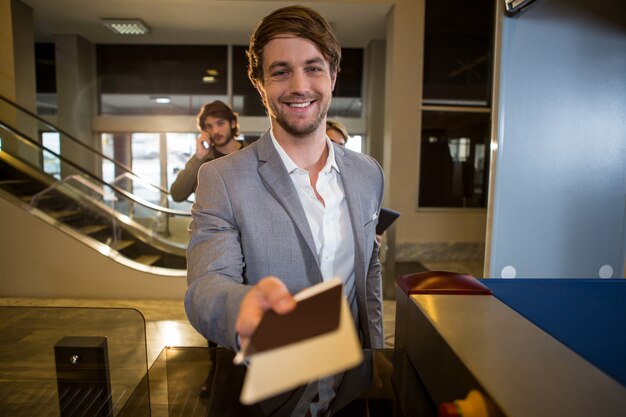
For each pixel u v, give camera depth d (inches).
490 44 246.7
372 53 294.2
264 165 40.2
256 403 33.9
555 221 54.8
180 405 35.5
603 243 55.7
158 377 37.3
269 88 36.9
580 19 52.5
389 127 246.8
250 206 38.4
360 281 42.8
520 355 22.7
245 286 28.7
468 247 256.2
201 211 38.2
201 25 274.1
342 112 317.4
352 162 46.8
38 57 306.8
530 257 54.8
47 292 169.2
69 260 168.2
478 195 256.1
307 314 18.9
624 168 55.2
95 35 296.8
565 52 52.7
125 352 55.0
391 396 32.4
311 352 15.6
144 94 315.9
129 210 200.1
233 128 99.9
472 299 31.0
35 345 66.3
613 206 55.5
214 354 38.7
